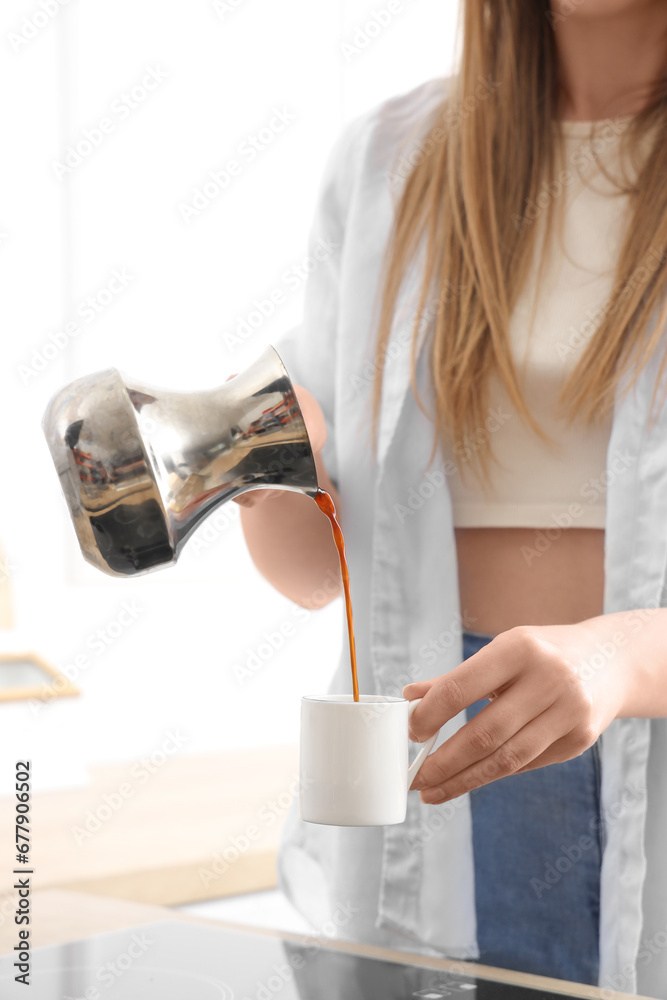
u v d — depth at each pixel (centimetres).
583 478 85
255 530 94
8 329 231
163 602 244
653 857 82
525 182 90
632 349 82
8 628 206
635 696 66
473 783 62
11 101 228
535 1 89
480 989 60
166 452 56
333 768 61
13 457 232
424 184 94
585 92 89
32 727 137
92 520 56
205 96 249
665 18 85
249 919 116
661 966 82
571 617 86
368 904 90
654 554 81
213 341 254
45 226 234
